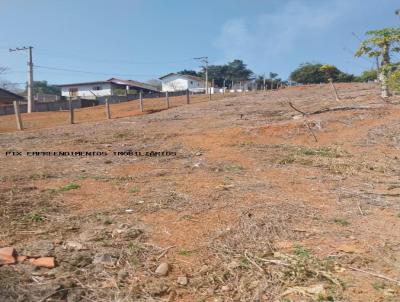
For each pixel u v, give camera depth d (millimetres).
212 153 8938
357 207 5199
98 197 5578
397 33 8133
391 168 7336
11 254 3518
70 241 3982
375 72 8719
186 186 6137
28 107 31578
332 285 3225
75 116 22156
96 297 3012
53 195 5641
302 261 3596
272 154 8641
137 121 15234
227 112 15977
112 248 3859
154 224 4539
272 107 16375
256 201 5402
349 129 10688
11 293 2939
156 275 3389
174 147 9734
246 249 3906
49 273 3305
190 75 71500
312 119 11711
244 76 74375
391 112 12094
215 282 3295
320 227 4492
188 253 3820
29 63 31609
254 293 3123
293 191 5957
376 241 4102
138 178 6727
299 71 53719
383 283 3258
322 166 7590
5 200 5293
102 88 58906
